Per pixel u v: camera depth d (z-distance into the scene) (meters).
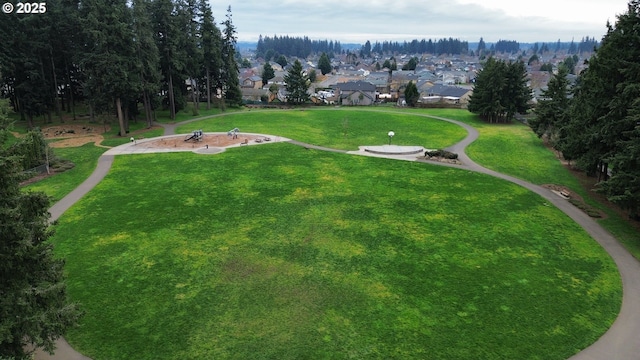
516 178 41.84
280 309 20.23
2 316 13.84
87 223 29.64
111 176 40.28
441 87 122.44
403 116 81.06
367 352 17.47
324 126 70.69
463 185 39.12
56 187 37.09
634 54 30.75
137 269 23.72
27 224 15.50
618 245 27.20
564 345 17.94
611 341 18.22
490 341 18.16
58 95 72.50
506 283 22.61
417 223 30.39
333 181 39.84
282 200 34.66
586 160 34.88
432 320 19.53
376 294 21.53
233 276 23.09
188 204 33.44
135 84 57.56
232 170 42.69
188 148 51.72
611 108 30.64
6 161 14.20
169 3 66.88
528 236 28.38
